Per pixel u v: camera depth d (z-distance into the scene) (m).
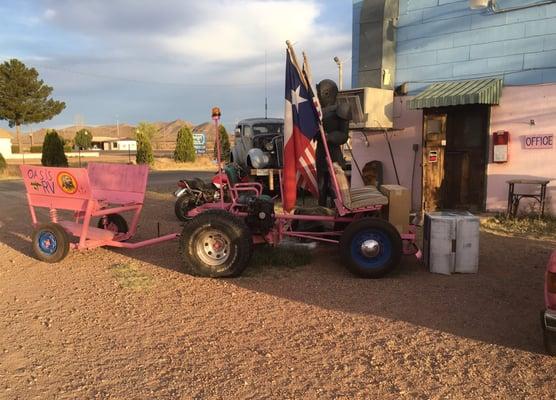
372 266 6.31
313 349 4.32
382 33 11.09
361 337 4.56
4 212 12.75
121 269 6.87
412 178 11.29
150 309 5.37
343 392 3.61
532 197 9.52
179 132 40.31
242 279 6.37
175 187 19.25
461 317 5.03
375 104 10.84
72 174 7.25
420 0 10.80
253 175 13.69
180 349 4.36
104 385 3.76
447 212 7.07
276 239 7.04
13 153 61.19
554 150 9.45
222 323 4.95
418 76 11.02
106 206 8.09
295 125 6.57
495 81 9.69
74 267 7.12
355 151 12.09
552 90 9.38
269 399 3.52
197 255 6.41
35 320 5.11
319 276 6.49
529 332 4.64
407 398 3.52
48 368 4.05
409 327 4.79
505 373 3.86
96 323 5.00
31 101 53.69
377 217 6.84
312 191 6.86
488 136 10.08
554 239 8.30
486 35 10.05
